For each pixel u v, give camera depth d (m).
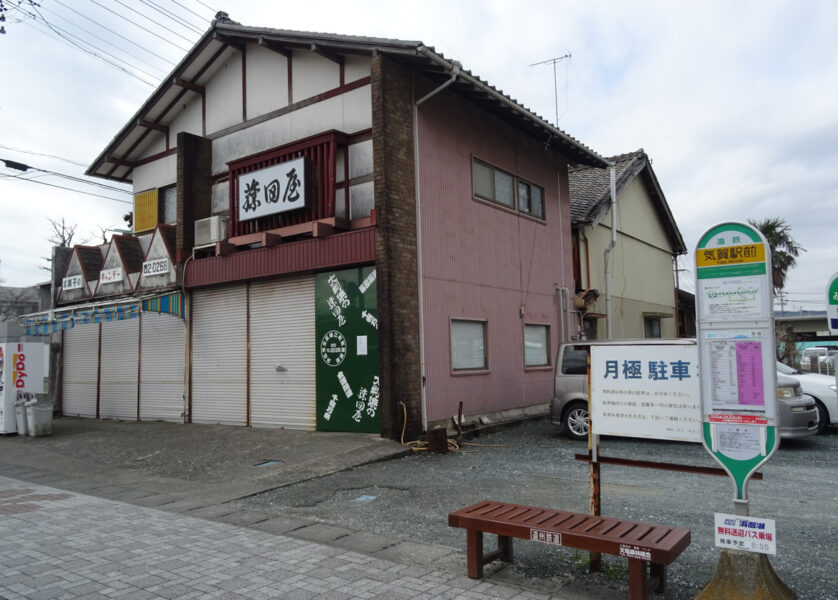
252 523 6.39
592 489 4.91
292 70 13.37
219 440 11.46
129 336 16.05
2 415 13.55
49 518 6.64
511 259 14.70
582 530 4.38
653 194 24.06
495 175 14.52
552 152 17.08
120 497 7.75
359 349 11.27
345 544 5.63
